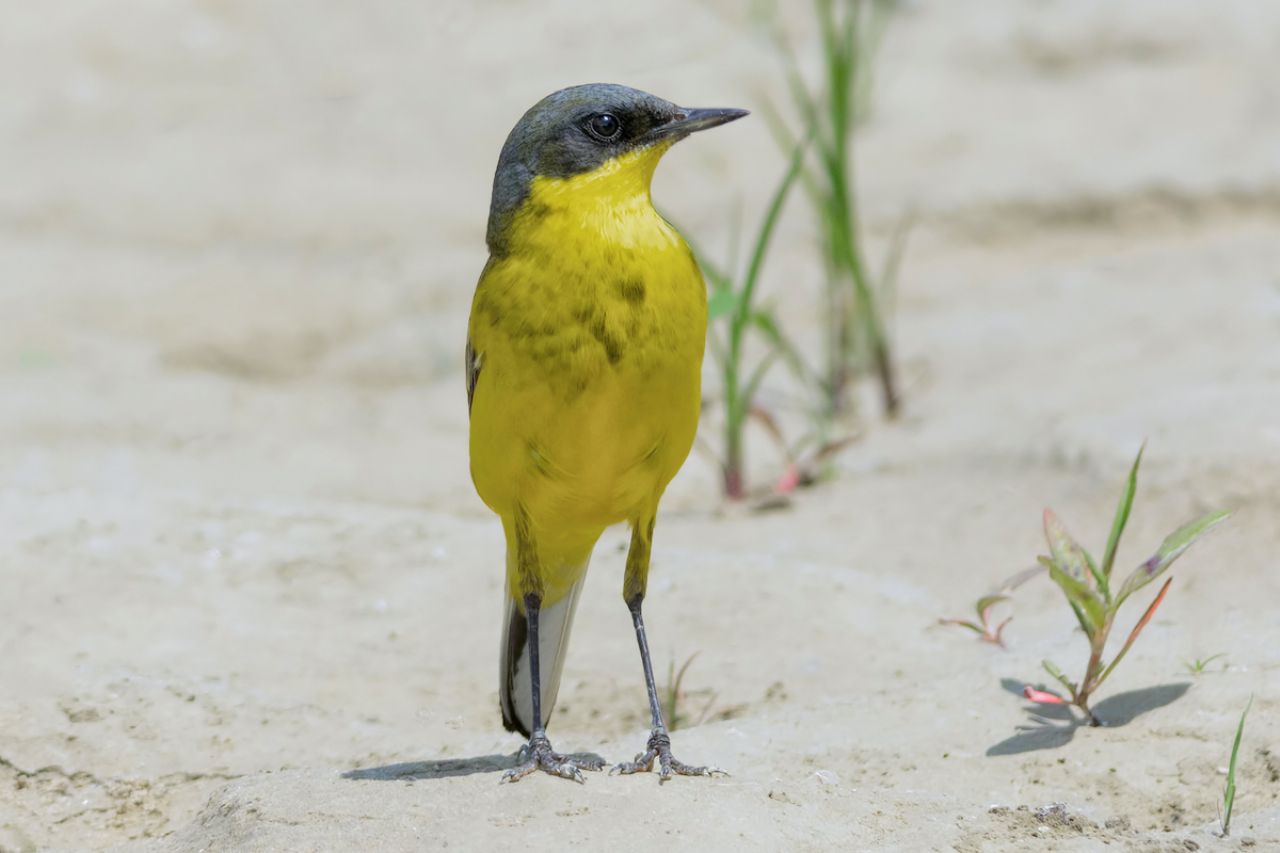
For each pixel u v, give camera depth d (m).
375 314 19.92
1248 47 24.17
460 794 7.58
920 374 16.53
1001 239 20.30
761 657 10.49
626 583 8.55
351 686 10.17
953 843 7.22
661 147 8.05
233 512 12.73
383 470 15.04
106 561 11.69
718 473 14.71
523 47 27.53
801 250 20.14
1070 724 8.73
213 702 9.70
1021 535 11.84
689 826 7.16
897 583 11.41
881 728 8.92
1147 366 14.80
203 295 20.41
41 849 8.42
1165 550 8.53
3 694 9.61
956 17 26.62
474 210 22.47
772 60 25.50
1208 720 8.45
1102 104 23.12
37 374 18.03
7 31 29.38
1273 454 11.62
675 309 7.84
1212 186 19.98
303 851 7.06
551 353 7.76
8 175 24.28
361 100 26.33
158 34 29.11
